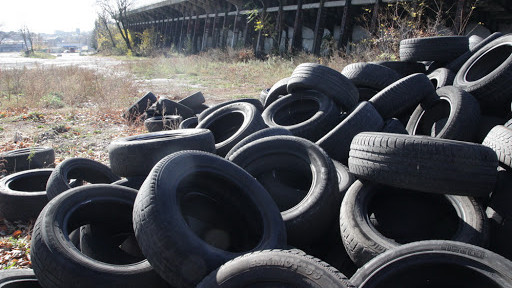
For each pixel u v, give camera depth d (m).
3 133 10.22
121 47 65.31
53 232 3.40
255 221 3.66
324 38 27.02
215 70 25.59
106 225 4.08
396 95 6.23
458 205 3.89
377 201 4.28
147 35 60.66
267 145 4.77
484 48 6.79
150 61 32.44
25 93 15.43
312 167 4.45
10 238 5.02
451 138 5.34
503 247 3.70
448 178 3.64
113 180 6.09
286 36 32.03
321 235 4.15
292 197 4.64
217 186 3.75
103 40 76.50
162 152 4.77
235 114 6.79
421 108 6.46
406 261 2.87
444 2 17.34
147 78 23.02
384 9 20.44
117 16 67.62
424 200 4.23
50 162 7.61
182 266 2.94
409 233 4.01
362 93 7.63
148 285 3.21
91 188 3.94
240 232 3.75
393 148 3.85
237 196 3.74
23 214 5.45
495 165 3.72
